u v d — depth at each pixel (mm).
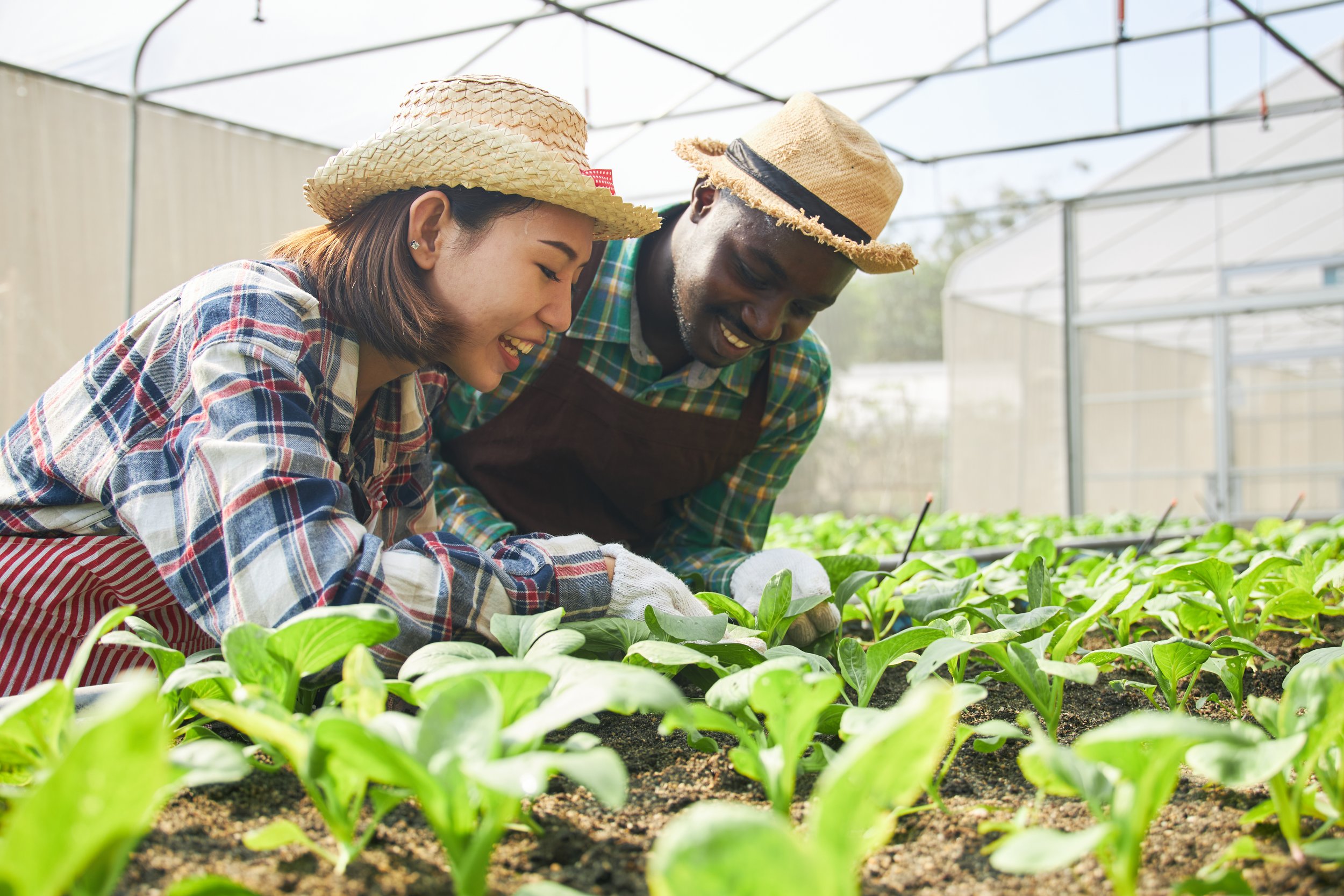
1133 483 10977
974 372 11336
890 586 1706
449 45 5328
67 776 451
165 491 1100
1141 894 707
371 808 863
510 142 1146
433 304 1197
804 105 1602
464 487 1896
